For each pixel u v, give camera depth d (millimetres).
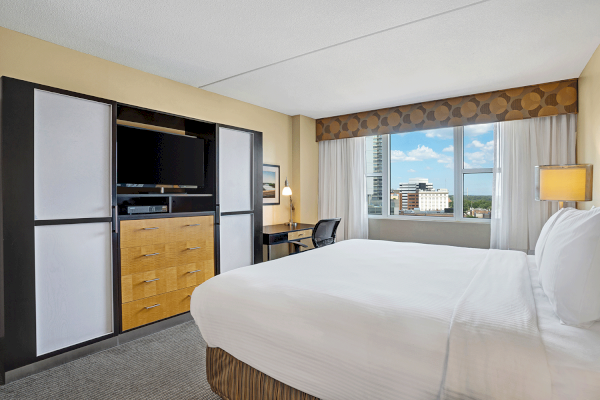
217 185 3166
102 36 2447
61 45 2584
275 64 2965
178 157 3068
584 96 3062
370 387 1184
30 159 2016
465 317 1182
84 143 2279
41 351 2082
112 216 2414
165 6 2059
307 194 5027
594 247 1141
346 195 4918
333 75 3246
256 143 3582
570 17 2164
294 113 4812
